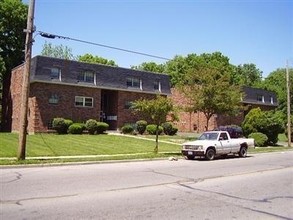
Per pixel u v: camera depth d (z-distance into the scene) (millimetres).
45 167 15836
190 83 33750
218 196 9922
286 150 30578
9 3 45562
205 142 21375
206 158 21188
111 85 38281
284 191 10906
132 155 20828
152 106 21703
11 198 8898
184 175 13922
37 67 33406
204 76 32500
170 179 12758
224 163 19141
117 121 39094
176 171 15133
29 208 7922
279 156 24609
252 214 7984
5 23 45938
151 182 11969
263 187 11578
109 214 7602
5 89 44969
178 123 47938
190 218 7504
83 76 36688
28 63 16875
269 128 35188
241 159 21984
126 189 10555
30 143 24734
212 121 44812
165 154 22141
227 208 8500
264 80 87062
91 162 17688
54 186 10719
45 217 7223
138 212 7863
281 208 8641
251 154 26219
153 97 41781
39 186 10664
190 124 46906
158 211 8016
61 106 35125
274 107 57062
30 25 16953
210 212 8062
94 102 37375
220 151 21953
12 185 10766
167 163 18641
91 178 12531
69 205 8312
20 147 16672
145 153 22578
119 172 14367
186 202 9031
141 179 12578
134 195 9719
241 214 7961
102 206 8312
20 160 16406
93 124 34062
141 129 37375
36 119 33500
